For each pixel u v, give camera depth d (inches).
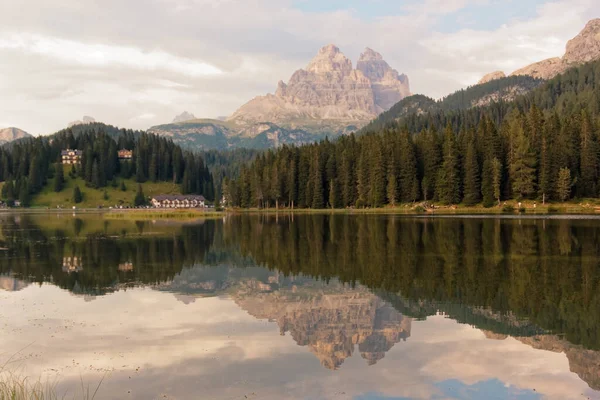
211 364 920.9
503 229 3309.5
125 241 3048.7
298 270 1921.8
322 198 7632.9
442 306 1338.6
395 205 6697.8
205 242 2962.6
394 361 933.2
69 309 1328.7
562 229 3230.8
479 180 6195.9
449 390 807.7
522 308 1310.3
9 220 5649.6
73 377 862.5
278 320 1213.1
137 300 1432.1
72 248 2679.6
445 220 4291.3
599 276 1706.4
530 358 948.0
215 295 1488.7
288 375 868.0
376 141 7101.4
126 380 848.3
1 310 1318.9
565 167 5738.2
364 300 1409.9
